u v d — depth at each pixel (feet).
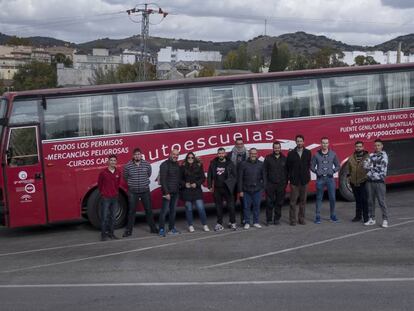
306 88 50.49
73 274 32.19
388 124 52.31
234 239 39.83
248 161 43.29
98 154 46.78
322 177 43.96
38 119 46.06
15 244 43.80
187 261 34.01
